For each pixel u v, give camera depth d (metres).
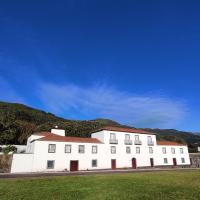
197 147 74.31
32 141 39.00
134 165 46.47
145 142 50.28
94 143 42.38
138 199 11.72
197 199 11.65
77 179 21.06
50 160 36.44
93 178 21.97
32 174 28.91
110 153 43.81
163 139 88.88
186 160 57.72
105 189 14.87
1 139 49.41
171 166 53.03
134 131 49.56
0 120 53.38
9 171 33.12
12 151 40.50
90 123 81.06
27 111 97.75
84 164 39.72
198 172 30.61
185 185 16.72
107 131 44.97
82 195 12.88
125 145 46.56
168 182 18.53
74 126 71.69
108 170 38.28
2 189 15.09
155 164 50.38
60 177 23.28
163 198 11.91
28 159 34.72
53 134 44.78
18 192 13.95
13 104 104.56
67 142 39.19
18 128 58.25
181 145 58.31
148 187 15.66
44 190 14.62
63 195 12.92
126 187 15.68
